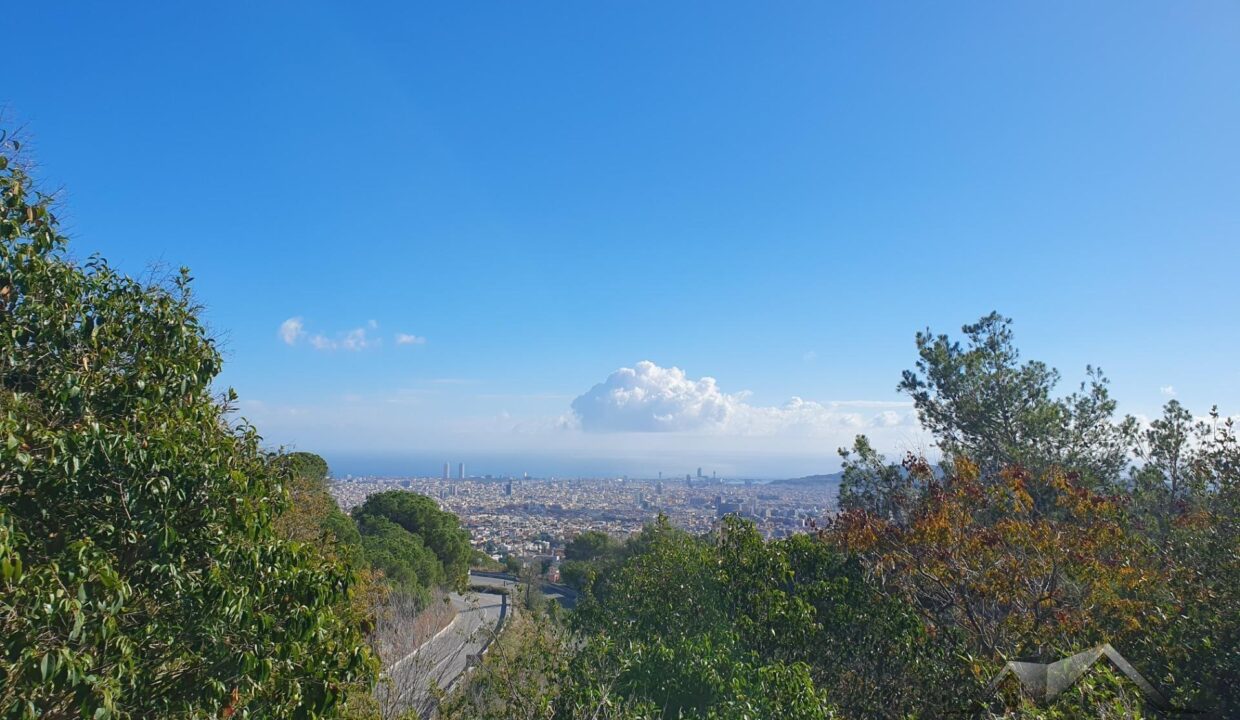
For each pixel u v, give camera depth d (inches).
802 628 352.2
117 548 196.4
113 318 236.2
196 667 200.2
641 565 444.8
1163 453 540.7
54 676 151.9
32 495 189.2
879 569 377.4
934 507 375.9
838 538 416.2
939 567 356.8
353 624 262.2
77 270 232.4
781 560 394.6
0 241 205.8
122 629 194.4
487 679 369.7
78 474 189.8
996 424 571.8
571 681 313.4
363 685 246.4
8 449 164.6
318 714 213.9
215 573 199.5
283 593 220.2
